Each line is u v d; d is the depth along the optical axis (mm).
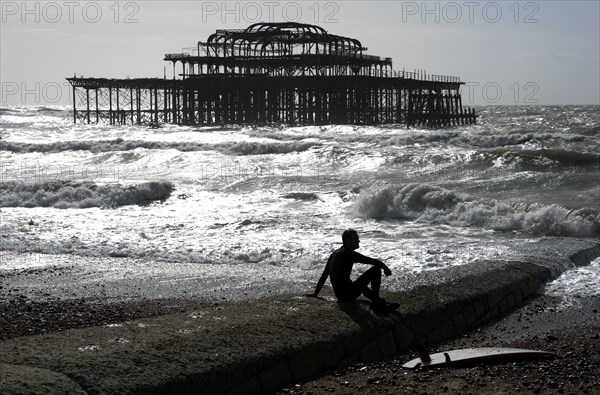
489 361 8562
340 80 76500
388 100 87375
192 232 19531
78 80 89812
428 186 22578
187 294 12445
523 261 13758
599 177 26469
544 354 8781
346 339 8672
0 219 22438
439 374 8117
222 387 7305
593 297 12070
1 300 12086
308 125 77562
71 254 16891
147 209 24547
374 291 9758
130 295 12438
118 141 45312
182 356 7480
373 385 7762
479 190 25688
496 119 98000
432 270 12703
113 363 7066
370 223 20953
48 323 10477
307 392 7590
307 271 14305
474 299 10797
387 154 35250
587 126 62656
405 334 9383
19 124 91125
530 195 24125
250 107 83000
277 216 22250
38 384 6348
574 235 18516
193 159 37781
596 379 7871
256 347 7969
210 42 83812
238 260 15766
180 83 84250
